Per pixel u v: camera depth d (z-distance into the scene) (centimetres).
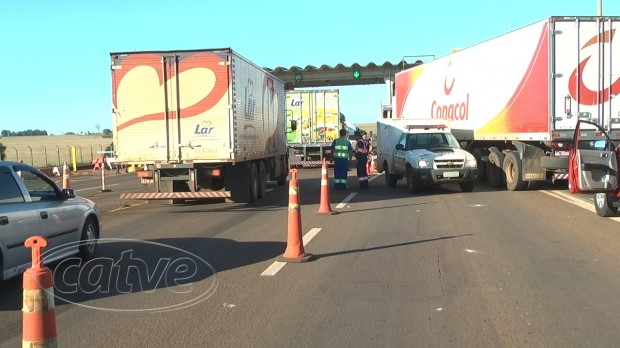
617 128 1532
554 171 1634
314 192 1900
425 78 2448
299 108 3158
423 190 1859
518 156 1717
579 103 1523
